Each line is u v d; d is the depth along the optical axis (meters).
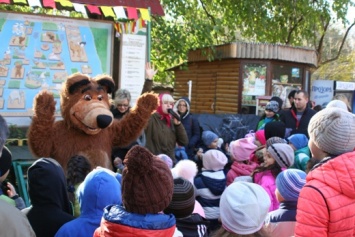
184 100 6.76
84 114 4.45
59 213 2.77
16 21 5.75
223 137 8.14
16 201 3.72
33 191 2.78
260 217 2.74
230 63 10.08
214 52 10.22
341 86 11.04
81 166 3.69
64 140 4.56
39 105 4.45
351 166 2.30
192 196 2.81
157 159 2.19
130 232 2.04
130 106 6.02
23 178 5.25
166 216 2.15
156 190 2.09
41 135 4.43
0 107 5.71
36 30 5.87
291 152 3.96
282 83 10.12
